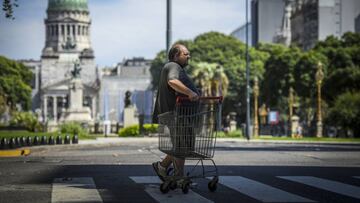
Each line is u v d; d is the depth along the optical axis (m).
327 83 107.00
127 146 43.81
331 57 119.62
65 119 117.19
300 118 116.56
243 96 150.25
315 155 27.75
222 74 104.19
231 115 101.25
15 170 18.53
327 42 126.81
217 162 21.62
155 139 58.28
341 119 79.69
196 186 13.04
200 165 19.67
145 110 99.19
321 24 194.12
